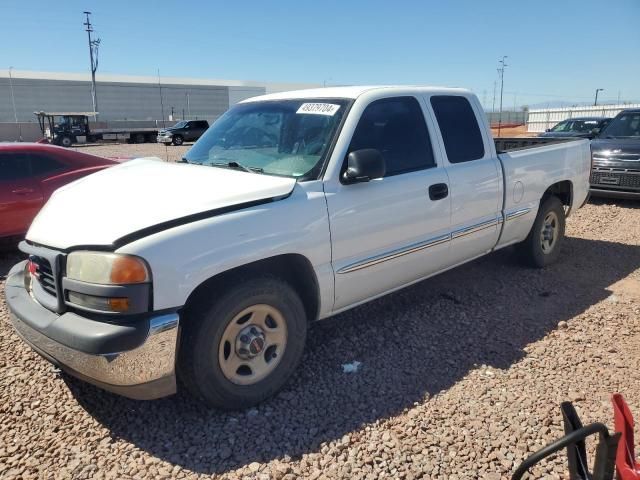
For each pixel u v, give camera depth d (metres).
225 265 2.87
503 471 2.64
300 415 3.11
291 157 3.62
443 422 3.02
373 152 3.36
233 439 2.89
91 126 57.50
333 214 3.39
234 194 3.05
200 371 2.89
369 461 2.71
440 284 5.27
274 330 3.22
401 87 4.14
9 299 3.23
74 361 2.73
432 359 3.76
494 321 4.39
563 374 3.52
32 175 6.72
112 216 2.89
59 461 2.74
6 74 74.94
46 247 3.02
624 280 5.40
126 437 2.93
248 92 91.25
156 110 81.62
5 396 3.33
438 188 4.09
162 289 2.67
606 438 1.78
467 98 4.64
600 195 9.35
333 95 3.89
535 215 5.30
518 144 7.22
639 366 3.62
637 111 10.18
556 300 4.85
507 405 3.17
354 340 4.06
